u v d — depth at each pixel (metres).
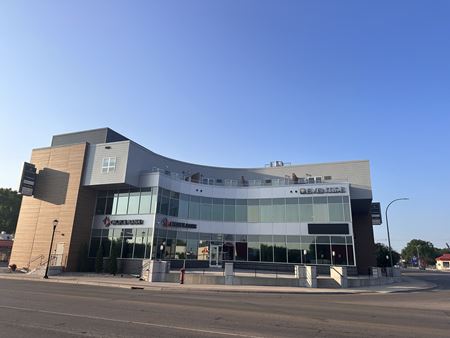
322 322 10.23
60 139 41.19
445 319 11.90
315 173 44.28
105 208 36.94
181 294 18.25
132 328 8.34
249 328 8.88
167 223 35.50
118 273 33.34
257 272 34.78
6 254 56.97
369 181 41.38
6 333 7.50
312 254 36.84
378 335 8.64
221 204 41.00
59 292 16.08
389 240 42.22
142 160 37.62
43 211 36.72
